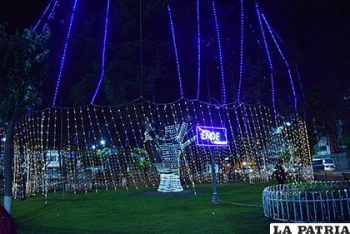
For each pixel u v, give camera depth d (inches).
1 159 1067.9
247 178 1269.7
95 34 907.4
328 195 379.2
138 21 879.1
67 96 948.6
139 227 431.8
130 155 1317.7
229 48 1003.9
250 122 1193.4
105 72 832.3
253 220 431.8
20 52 428.1
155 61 865.5
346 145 1792.6
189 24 927.0
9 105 440.8
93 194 940.0
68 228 446.0
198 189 924.6
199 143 626.5
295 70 1034.1
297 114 1084.5
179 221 458.9
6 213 185.9
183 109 962.7
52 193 1039.6
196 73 956.0
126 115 943.7
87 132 1111.6
